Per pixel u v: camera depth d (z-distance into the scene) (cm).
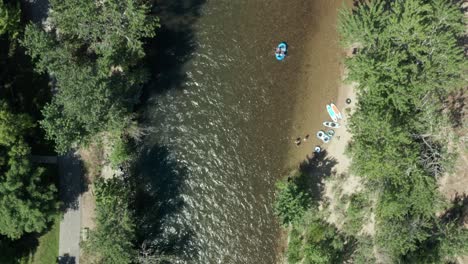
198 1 7981
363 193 7306
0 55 7675
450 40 6344
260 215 7675
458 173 7275
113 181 7331
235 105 7850
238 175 7769
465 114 7300
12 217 6581
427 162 6694
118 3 6681
